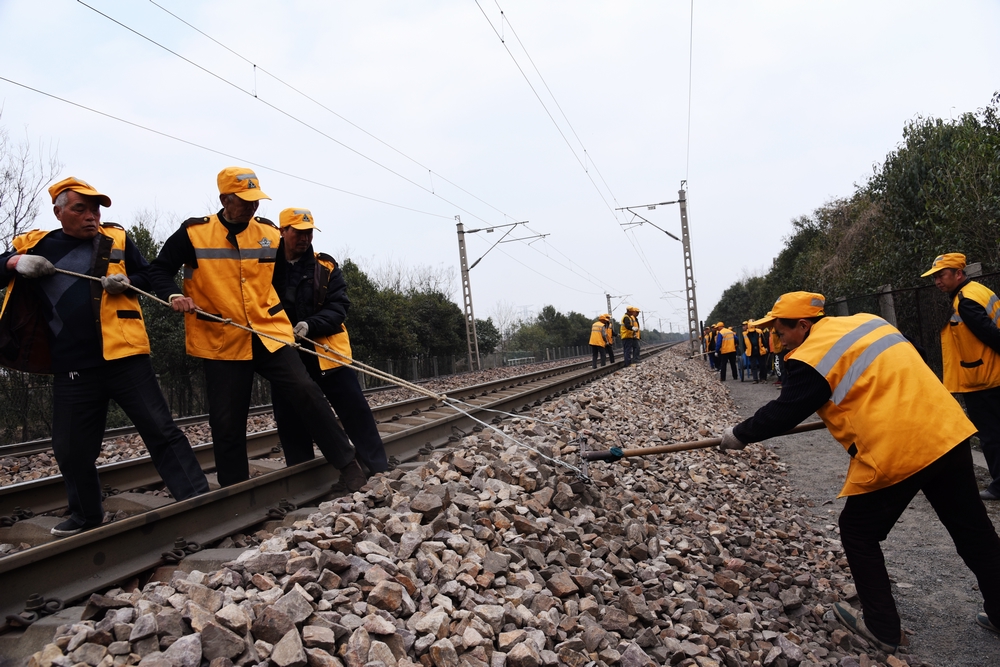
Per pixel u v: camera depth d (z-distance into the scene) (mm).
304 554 2850
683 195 30641
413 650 2521
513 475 4500
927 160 14445
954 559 4707
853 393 3297
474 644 2598
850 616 3770
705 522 5141
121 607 2416
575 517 4363
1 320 3494
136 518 3146
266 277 4320
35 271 3367
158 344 17125
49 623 2520
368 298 30375
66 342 3586
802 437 9281
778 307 3693
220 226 4199
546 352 59906
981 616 3787
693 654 3135
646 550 4160
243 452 4395
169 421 3898
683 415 10117
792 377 3473
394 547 3135
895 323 11312
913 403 3199
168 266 4102
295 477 4391
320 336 4820
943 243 12086
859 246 19422
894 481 3238
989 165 11320
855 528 3543
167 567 3168
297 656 2238
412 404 9562
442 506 3551
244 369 4293
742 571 4340
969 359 5363
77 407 3643
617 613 3227
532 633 2816
